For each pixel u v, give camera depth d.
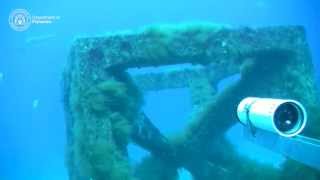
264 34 3.65
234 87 4.18
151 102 20.47
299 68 3.80
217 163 4.53
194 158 4.55
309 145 2.63
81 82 3.22
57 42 21.73
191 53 3.39
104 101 3.21
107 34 3.39
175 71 5.79
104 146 3.13
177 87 5.77
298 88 3.83
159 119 20.55
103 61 3.27
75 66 3.36
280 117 2.65
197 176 4.58
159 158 4.59
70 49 3.66
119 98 3.29
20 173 19.98
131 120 3.52
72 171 4.33
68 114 4.28
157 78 5.77
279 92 3.96
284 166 3.60
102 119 3.21
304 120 2.61
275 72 3.94
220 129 4.45
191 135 4.48
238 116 3.38
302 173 3.42
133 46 3.31
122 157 3.21
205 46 3.44
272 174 3.85
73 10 21.19
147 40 3.33
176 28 3.44
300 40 3.79
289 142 2.84
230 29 3.57
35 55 21.77
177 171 4.67
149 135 4.34
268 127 2.76
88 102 3.20
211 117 4.39
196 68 5.43
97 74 3.24
